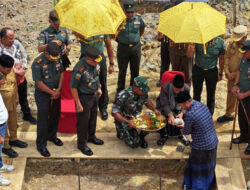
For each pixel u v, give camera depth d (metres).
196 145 5.47
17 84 6.62
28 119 7.11
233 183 5.75
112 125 7.09
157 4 11.82
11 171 5.91
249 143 6.15
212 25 5.71
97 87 5.80
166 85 6.04
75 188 6.11
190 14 5.76
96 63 5.46
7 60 5.45
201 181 5.72
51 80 5.71
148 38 10.07
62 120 6.58
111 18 5.62
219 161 6.09
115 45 9.90
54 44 5.45
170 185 6.16
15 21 10.90
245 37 6.11
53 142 6.46
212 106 6.98
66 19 5.59
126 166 6.32
